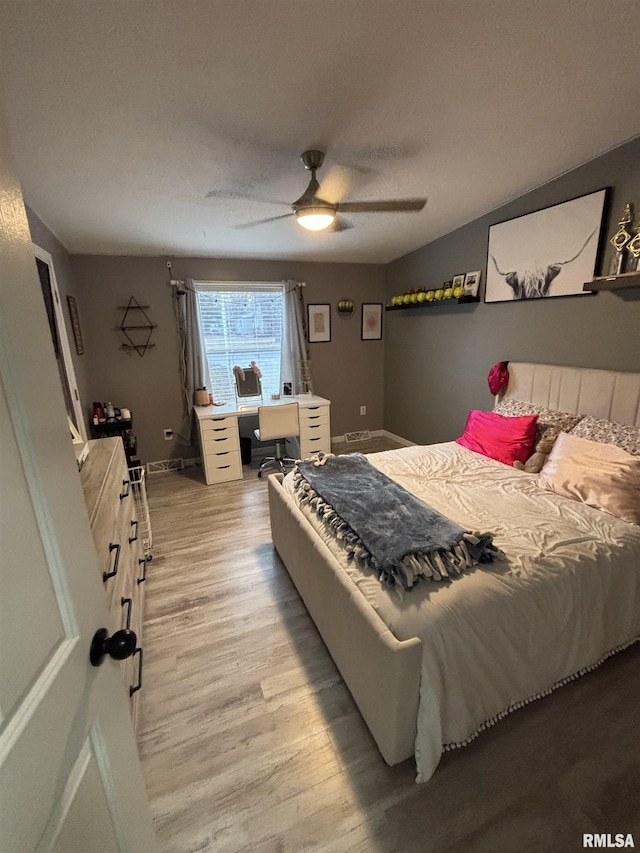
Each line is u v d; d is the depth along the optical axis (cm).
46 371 60
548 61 147
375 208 206
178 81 146
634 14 127
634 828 113
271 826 117
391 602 133
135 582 190
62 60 131
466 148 212
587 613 147
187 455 440
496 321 327
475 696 130
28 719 49
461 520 179
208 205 267
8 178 54
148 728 147
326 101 164
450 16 125
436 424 426
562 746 135
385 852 110
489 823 116
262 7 117
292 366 459
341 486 208
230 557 261
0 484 48
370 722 137
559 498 200
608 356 244
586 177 238
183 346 411
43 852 49
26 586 52
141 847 79
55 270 273
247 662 177
